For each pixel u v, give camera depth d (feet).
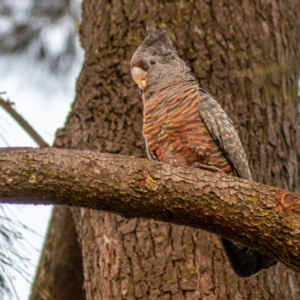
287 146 38.52
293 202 25.67
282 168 37.83
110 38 40.83
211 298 32.73
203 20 40.11
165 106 35.12
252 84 38.81
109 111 39.04
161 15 40.47
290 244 25.54
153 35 39.09
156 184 25.54
